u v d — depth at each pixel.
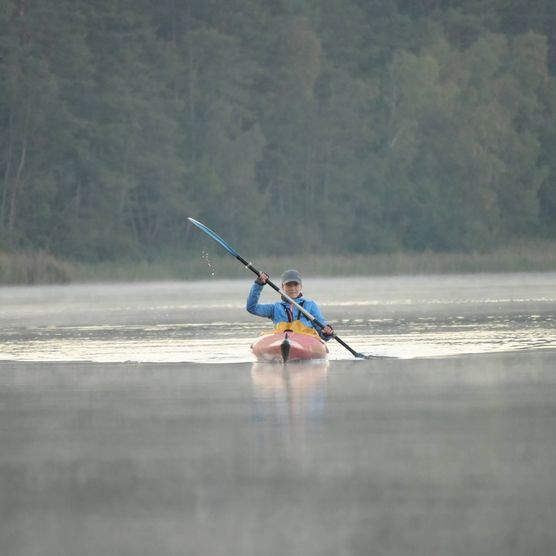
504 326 81.62
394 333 75.56
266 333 59.16
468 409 37.59
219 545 20.75
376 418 35.62
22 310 119.50
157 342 70.19
